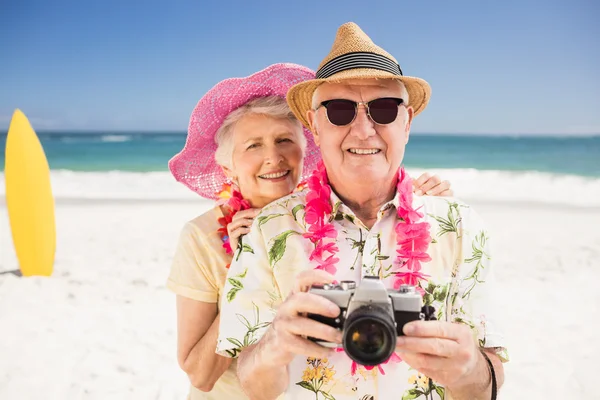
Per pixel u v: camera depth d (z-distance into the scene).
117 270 7.74
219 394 2.60
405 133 2.01
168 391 4.54
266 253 2.07
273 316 1.98
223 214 2.73
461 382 1.75
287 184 2.72
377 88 1.91
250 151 2.67
